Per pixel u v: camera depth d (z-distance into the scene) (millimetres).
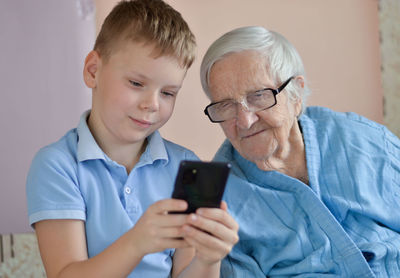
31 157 2133
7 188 2098
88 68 1141
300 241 1241
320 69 2330
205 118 2270
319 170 1354
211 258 848
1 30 2096
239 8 2295
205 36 2273
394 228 1326
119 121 1078
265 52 1243
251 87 1228
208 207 825
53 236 1021
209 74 1276
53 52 2162
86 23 2197
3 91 2098
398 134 2322
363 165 1355
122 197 1119
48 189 1041
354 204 1285
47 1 2152
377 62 2346
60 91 2170
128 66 1046
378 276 1200
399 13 2307
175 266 1163
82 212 1050
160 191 1180
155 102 1060
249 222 1283
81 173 1091
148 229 830
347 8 2340
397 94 2320
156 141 1226
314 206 1255
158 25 1073
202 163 793
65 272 944
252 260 1259
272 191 1312
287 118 1282
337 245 1210
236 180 1347
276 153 1333
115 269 877
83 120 1164
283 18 2320
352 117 1495
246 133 1271
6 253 2029
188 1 2262
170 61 1062
